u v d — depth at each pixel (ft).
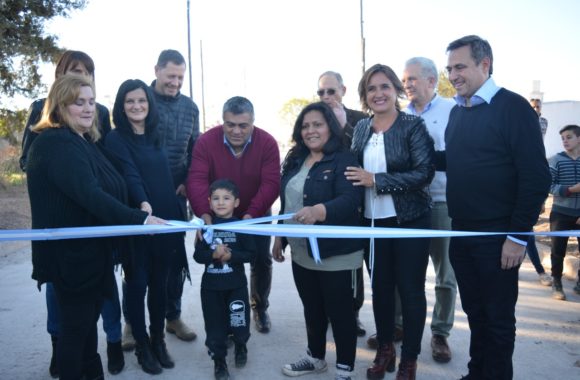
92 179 7.84
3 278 18.42
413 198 9.82
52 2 46.57
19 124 49.44
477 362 9.16
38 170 7.77
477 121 8.45
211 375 10.56
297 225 9.04
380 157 9.93
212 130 11.78
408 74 12.03
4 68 46.44
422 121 9.94
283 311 14.61
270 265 13.07
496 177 8.27
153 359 10.64
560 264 15.47
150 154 10.51
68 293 8.02
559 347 11.73
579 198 15.44
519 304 14.98
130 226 7.95
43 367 10.86
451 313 11.25
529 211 7.89
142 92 10.24
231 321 10.68
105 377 10.43
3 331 12.93
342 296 9.50
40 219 7.90
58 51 47.44
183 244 10.93
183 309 14.74
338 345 9.70
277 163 11.68
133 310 10.41
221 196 10.53
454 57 8.49
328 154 9.79
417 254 9.64
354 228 8.71
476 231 8.63
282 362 11.21
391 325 10.29
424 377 10.32
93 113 8.37
